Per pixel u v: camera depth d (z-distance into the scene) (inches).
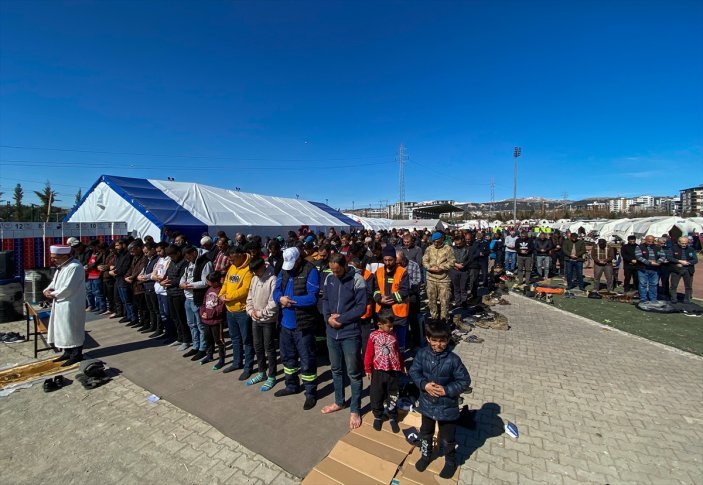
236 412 155.9
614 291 426.6
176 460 125.3
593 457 127.0
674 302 350.0
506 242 586.6
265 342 177.5
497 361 215.0
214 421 148.8
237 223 568.1
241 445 133.1
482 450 130.6
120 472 119.7
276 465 122.3
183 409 158.9
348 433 139.3
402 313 205.3
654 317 319.9
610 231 1407.5
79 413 156.5
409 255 342.3
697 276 589.9
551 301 383.6
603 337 261.9
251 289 182.1
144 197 510.6
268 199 810.2
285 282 167.9
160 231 459.8
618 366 207.0
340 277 150.1
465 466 121.9
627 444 134.5
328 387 181.6
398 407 156.7
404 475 116.4
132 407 161.3
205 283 210.4
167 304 245.4
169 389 177.8
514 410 158.7
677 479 116.5
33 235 387.2
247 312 181.3
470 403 164.6
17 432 142.7
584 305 371.2
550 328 286.4
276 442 134.3
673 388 179.3
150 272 260.8
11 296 302.5
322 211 970.7
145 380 187.9
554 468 121.4
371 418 149.6
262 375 186.4
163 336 255.3
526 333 272.5
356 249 258.5
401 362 143.7
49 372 199.0
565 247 457.4
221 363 203.6
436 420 116.3
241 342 198.7
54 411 158.2
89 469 121.3
